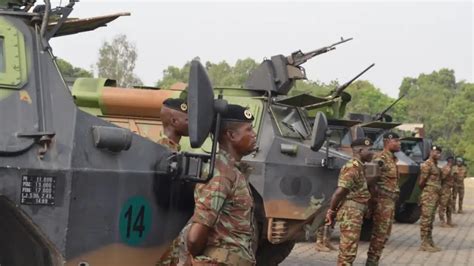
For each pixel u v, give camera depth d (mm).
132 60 56781
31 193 4023
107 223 4305
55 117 4266
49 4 4480
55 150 4148
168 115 5395
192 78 3986
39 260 4293
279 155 9633
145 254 4570
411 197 17000
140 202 4488
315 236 13109
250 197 4332
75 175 4137
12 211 4039
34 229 4066
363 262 11430
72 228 4141
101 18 5609
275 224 9539
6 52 4352
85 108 8922
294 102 10398
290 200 9578
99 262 4293
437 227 18453
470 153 61031
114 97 8812
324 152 9680
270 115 9992
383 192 9219
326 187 9641
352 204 8250
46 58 4445
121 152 4414
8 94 4230
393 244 14195
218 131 4211
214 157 4188
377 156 9312
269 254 10062
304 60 12273
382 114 19125
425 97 88875
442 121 82625
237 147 4340
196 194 4219
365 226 14008
